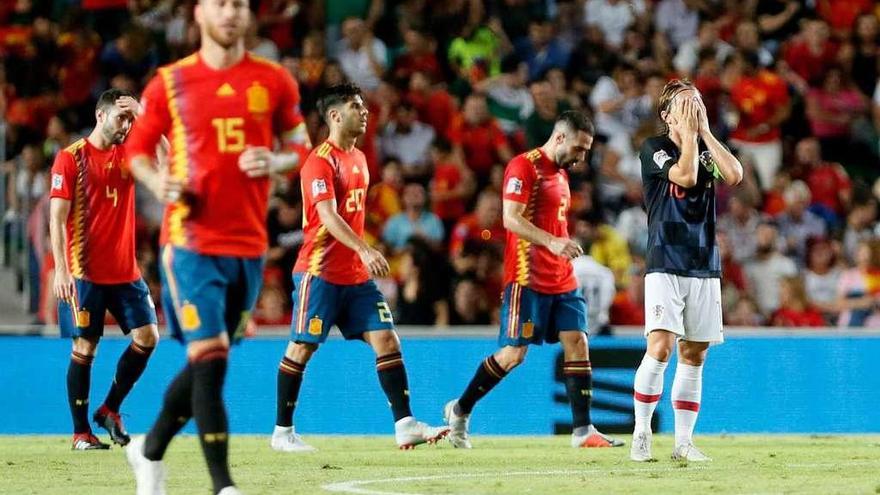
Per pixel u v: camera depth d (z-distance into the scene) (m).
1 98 62.09
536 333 36.31
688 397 31.25
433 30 65.38
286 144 21.05
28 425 44.81
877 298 56.00
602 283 49.72
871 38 68.00
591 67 64.81
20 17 65.38
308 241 34.06
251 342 44.88
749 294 56.75
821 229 60.19
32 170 56.78
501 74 64.88
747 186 60.94
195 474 28.11
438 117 61.66
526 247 36.09
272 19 65.62
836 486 24.73
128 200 35.28
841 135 65.75
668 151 29.64
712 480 26.02
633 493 23.53
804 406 46.25
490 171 60.22
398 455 33.81
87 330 35.38
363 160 34.28
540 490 23.98
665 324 29.81
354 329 33.94
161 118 20.50
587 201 58.16
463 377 45.41
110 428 36.38
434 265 53.12
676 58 66.38
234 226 20.38
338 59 64.50
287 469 29.31
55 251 34.47
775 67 66.88
